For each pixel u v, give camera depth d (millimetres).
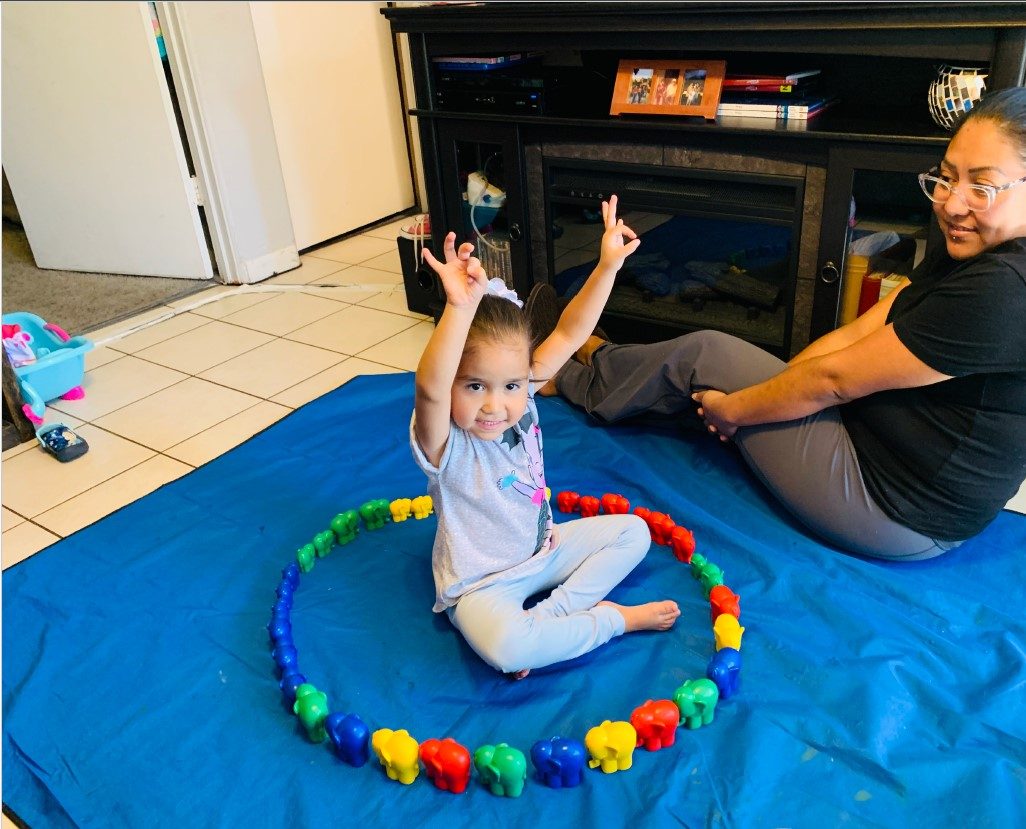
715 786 1114
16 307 2943
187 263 3113
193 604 1519
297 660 1362
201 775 1193
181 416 2219
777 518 1642
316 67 3225
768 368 1635
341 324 2732
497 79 2154
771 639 1349
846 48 1697
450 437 1234
